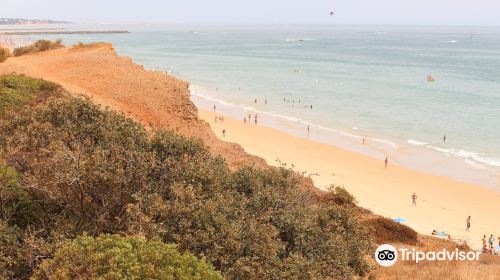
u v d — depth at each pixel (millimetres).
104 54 48938
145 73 42094
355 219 14938
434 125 63469
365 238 14719
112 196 11758
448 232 31406
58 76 38344
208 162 14086
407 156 49969
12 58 51156
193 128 33875
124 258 8188
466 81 106625
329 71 124125
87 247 8547
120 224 11094
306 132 59000
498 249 27750
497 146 53750
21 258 9859
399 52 192500
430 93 89312
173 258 8695
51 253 9859
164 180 12484
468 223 31906
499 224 33281
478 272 16312
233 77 109750
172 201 11523
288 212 13062
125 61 46375
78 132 14398
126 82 37656
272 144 52375
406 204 36562
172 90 37938
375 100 81562
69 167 11555
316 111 72125
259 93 87688
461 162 48188
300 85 98375
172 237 10656
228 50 192500
